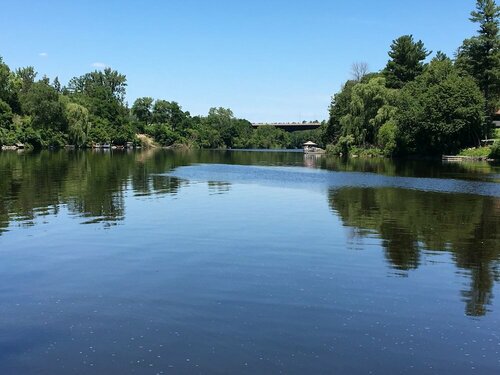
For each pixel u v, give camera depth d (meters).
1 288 10.59
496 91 83.44
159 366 7.12
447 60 89.81
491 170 50.06
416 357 7.54
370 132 91.50
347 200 25.69
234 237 15.88
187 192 28.67
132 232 16.50
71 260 12.88
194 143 175.12
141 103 175.50
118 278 11.32
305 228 17.56
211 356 7.44
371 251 14.20
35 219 18.72
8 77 101.94
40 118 101.31
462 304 9.91
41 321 8.78
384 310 9.49
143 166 53.00
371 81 91.50
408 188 31.91
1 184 30.30
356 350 7.73
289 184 34.69
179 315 9.08
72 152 90.00
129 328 8.47
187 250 14.06
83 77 182.62
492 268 12.52
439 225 18.34
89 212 20.53
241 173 45.66
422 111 74.81
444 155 75.81
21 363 7.21
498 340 8.22
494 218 20.05
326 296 10.23
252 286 10.80
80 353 7.53
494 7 80.81
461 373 7.07
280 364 7.22
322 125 127.00
